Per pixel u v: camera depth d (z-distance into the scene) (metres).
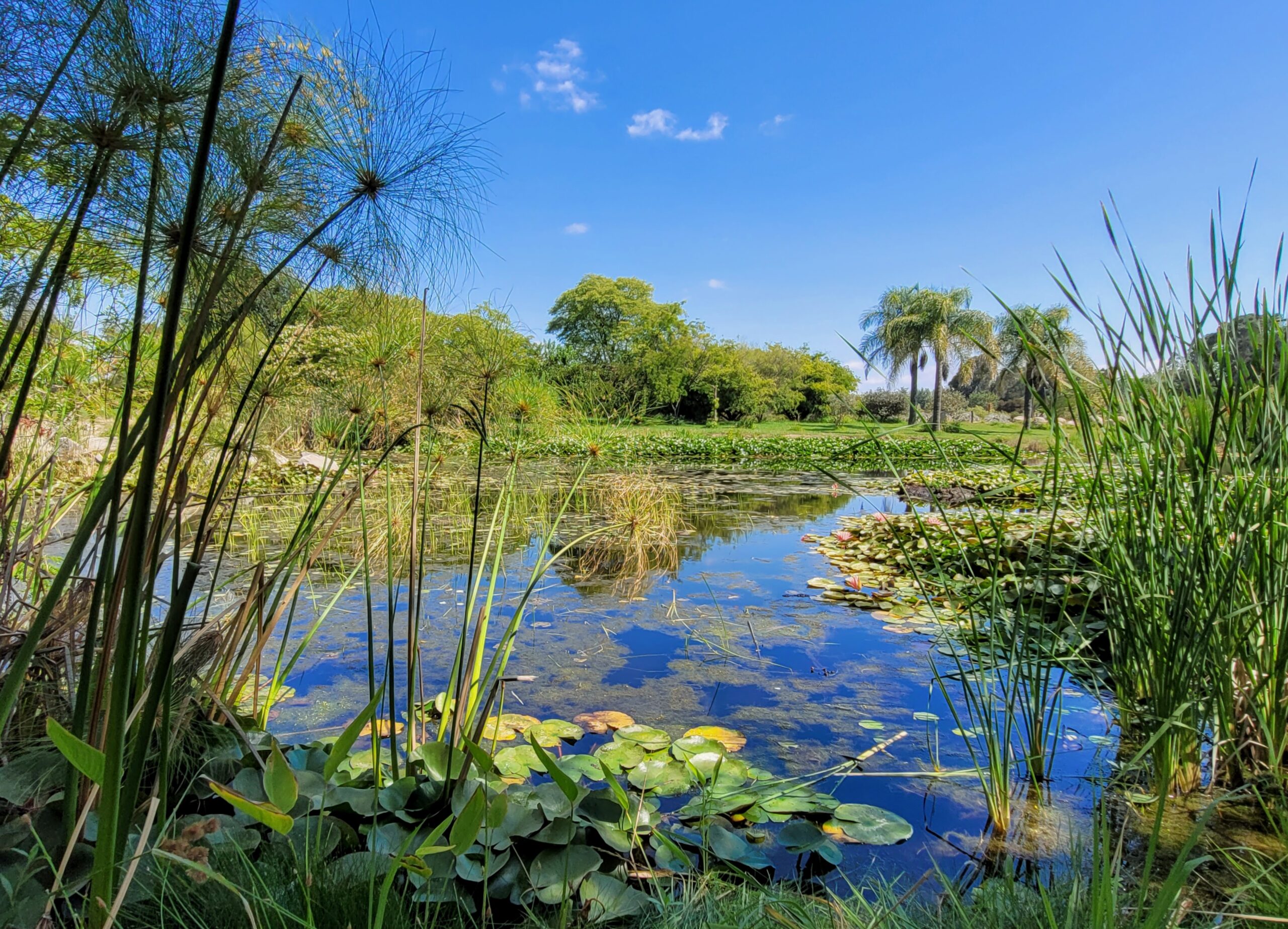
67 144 1.16
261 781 1.57
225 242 1.35
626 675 2.86
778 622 3.59
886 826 1.76
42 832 1.29
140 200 1.28
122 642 0.89
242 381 1.92
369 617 1.60
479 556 4.97
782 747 2.24
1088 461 2.17
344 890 1.25
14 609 1.72
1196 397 1.99
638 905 1.35
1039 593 3.52
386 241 1.51
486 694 2.62
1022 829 1.79
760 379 31.66
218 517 1.80
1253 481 1.81
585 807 1.61
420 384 1.76
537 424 5.24
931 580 4.23
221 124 1.25
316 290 1.84
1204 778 2.01
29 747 1.45
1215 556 1.89
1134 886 1.50
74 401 2.37
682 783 1.91
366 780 1.71
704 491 9.58
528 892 1.37
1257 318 1.96
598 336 35.62
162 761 1.26
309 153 1.42
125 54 1.07
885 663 3.02
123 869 0.98
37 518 2.12
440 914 1.35
